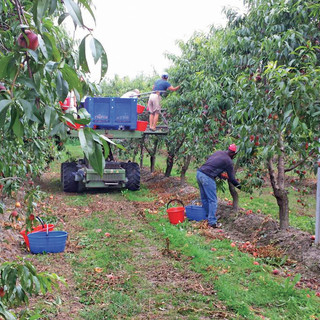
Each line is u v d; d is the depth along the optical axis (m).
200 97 8.30
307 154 5.24
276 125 5.03
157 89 10.69
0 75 1.27
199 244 6.09
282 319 3.74
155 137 13.88
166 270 4.98
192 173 14.85
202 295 4.24
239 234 6.85
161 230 6.89
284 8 5.44
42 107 1.31
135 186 11.26
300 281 4.75
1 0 1.97
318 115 4.12
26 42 1.27
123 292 4.34
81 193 11.09
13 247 5.59
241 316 3.77
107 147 1.27
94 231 6.91
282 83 3.94
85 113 1.34
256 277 4.72
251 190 6.93
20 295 1.75
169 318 3.75
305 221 7.79
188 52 10.82
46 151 8.07
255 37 6.41
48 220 7.40
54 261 5.30
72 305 4.02
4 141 3.27
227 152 7.25
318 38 5.71
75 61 1.95
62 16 1.24
